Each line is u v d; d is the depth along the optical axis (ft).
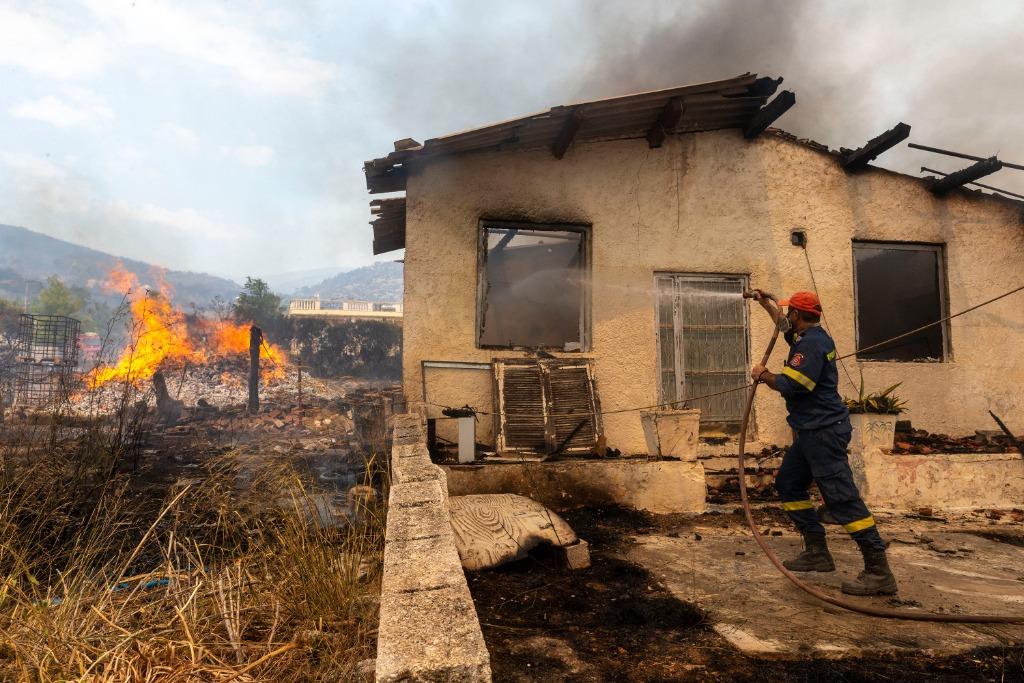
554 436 21.45
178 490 16.71
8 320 90.17
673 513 18.49
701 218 24.81
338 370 105.29
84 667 7.22
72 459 19.43
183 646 7.95
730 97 23.25
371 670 7.18
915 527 17.60
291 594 9.89
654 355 23.94
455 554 6.95
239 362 82.89
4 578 9.75
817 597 10.89
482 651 4.55
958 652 9.04
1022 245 27.02
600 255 24.07
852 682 8.09
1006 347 26.40
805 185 25.66
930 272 27.73
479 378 22.77
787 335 13.71
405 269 22.80
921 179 26.50
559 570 13.02
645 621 10.30
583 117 21.67
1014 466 20.16
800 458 12.85
